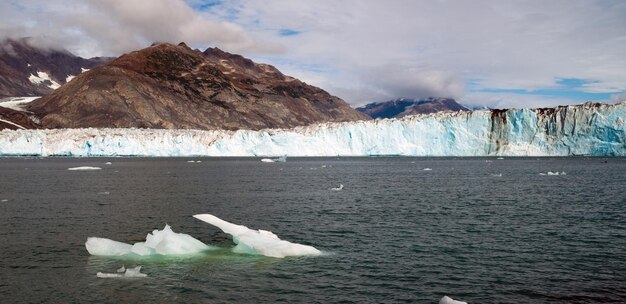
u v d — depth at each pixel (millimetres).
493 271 21781
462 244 27281
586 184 67312
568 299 18188
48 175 89188
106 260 23500
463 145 155250
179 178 82125
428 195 53656
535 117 149750
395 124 160000
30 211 40250
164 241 24797
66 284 19875
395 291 19094
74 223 34438
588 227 32562
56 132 185500
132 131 187375
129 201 47844
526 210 40969
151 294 18766
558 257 24266
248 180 77500
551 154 145375
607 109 138125
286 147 167750
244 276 20938
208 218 27375
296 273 21391
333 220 35906
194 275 21078
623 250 25703
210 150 171250
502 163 144375
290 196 52750
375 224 34094
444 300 17328
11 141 174000
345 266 22516
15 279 20516
